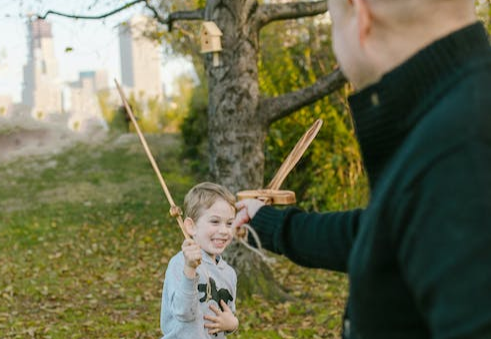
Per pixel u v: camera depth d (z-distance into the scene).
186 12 7.25
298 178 11.39
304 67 11.66
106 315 7.08
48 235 11.95
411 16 1.17
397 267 1.10
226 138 6.91
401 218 1.05
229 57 6.82
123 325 6.66
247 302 6.96
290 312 6.81
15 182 16.94
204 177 15.93
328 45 11.73
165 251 10.57
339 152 10.55
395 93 1.17
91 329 6.48
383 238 1.10
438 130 1.04
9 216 13.64
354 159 10.54
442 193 1.00
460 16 1.18
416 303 1.08
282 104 6.92
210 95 7.01
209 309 3.50
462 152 1.00
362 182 10.49
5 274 9.20
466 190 0.97
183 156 16.75
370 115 1.21
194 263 3.16
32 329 6.40
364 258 1.13
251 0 6.75
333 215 1.66
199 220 3.59
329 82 6.86
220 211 3.57
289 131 10.90
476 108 1.03
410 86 1.15
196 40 11.09
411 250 1.03
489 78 1.09
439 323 0.97
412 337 1.12
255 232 1.78
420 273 1.01
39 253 10.66
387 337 1.14
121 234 11.93
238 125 6.89
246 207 1.81
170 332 3.37
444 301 0.96
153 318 6.96
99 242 11.36
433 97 1.12
